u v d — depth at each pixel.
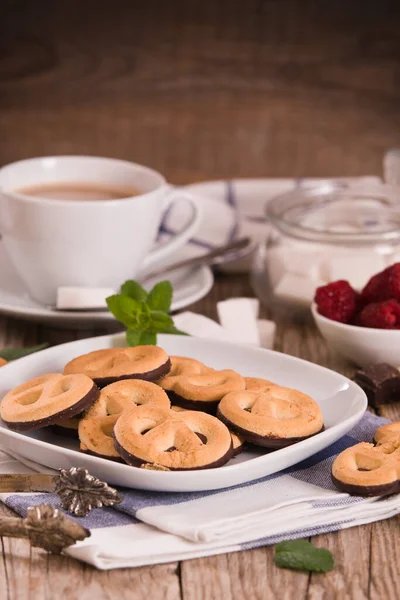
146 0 2.06
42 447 0.93
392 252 1.19
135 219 1.16
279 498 0.92
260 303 1.25
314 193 1.26
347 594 0.87
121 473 0.91
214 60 2.10
